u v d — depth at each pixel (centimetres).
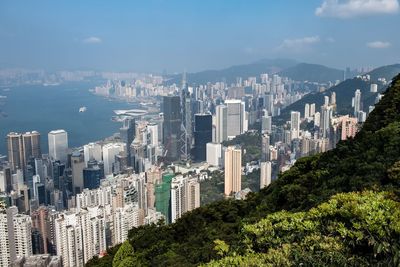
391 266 553
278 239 730
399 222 600
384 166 1015
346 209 681
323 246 621
